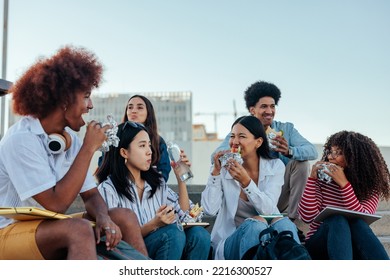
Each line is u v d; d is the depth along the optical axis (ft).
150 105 13.25
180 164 11.63
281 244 9.84
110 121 8.61
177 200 11.15
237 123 12.25
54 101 8.48
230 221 11.91
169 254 9.69
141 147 10.57
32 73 8.53
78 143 9.09
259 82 15.19
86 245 7.48
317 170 11.77
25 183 8.04
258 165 12.34
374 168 12.01
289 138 14.82
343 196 11.57
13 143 8.15
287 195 14.11
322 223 10.89
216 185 11.86
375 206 12.03
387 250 14.02
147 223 9.80
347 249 10.35
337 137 12.19
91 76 8.66
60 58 8.59
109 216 8.87
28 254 7.71
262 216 11.10
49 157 8.54
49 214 7.63
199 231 10.36
